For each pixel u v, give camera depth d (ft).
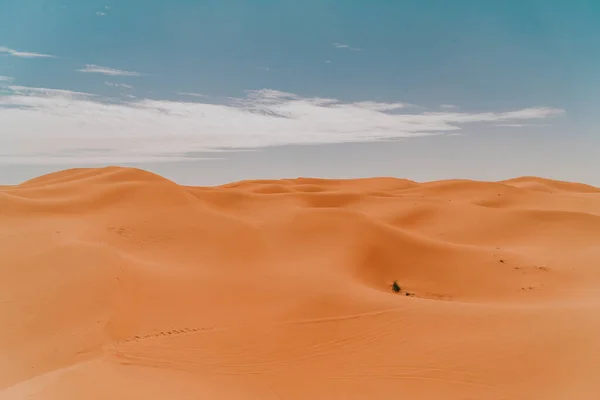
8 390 25.11
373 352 30.81
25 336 33.45
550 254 61.57
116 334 34.01
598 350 26.61
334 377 28.14
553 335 29.53
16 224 54.70
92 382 26.45
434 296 50.26
